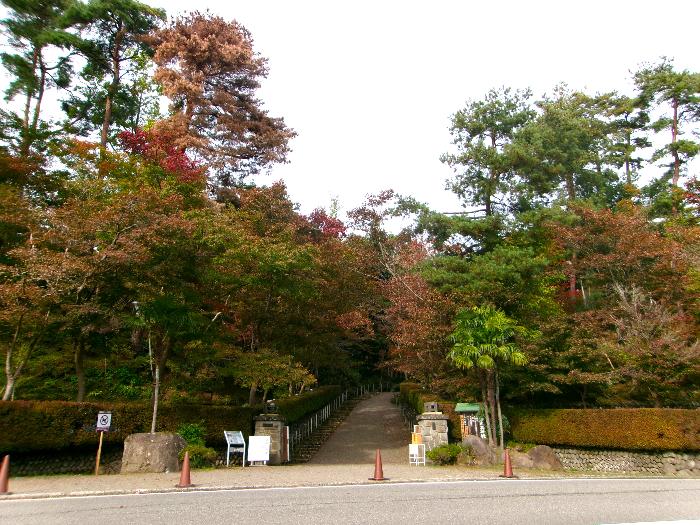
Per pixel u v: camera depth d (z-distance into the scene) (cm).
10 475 1512
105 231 1778
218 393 2470
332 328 2831
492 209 2809
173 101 3091
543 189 2781
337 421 3181
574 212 3048
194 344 2036
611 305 2631
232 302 2247
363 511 897
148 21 3186
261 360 2044
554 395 2477
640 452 2016
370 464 2000
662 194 3850
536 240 2866
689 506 980
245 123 3231
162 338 1873
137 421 1781
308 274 2294
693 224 3484
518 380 2284
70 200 1980
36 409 1577
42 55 3155
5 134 2470
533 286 2397
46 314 1745
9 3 2850
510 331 2102
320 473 1562
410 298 2648
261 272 2067
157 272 1809
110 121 3509
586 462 2081
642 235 2733
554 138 2905
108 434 1698
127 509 913
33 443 1544
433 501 1006
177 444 1659
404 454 2319
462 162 2745
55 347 2228
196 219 1945
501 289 2266
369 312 3475
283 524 791
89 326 1752
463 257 2591
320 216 3250
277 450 1970
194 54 3014
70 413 1638
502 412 2272
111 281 1816
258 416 2012
